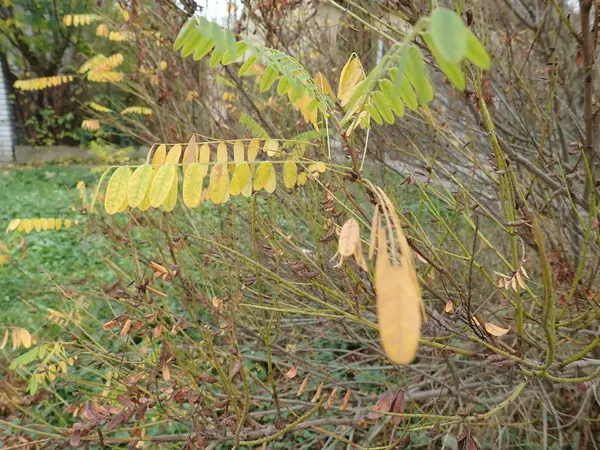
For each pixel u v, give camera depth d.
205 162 1.12
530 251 2.86
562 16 1.89
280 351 2.65
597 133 2.72
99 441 1.84
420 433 2.85
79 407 2.13
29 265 5.48
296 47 3.69
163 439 2.00
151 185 1.09
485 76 2.27
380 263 0.68
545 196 2.52
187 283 2.53
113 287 3.05
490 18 3.10
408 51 0.74
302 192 2.93
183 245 2.21
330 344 3.91
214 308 2.50
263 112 3.55
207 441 2.21
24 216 7.61
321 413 2.79
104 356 2.47
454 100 3.12
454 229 2.93
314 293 2.77
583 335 2.57
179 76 3.71
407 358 0.62
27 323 3.98
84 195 2.93
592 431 2.93
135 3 3.24
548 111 2.24
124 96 7.89
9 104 13.94
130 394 1.91
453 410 2.90
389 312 0.64
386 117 1.22
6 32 12.14
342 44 3.58
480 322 1.64
